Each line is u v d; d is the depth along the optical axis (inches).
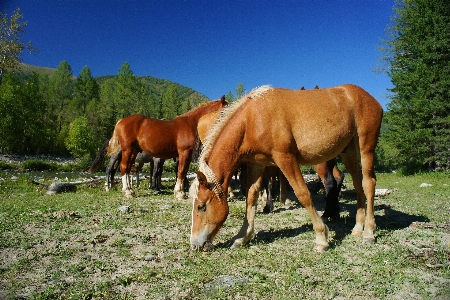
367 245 178.9
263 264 149.7
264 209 277.6
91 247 177.6
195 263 152.4
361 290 124.4
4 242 180.2
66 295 119.3
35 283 130.3
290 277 133.6
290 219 245.4
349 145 199.2
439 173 684.1
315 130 169.6
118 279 133.1
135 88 3041.3
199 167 170.2
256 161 177.5
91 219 243.9
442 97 745.0
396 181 602.2
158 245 180.2
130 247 178.1
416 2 819.4
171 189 471.2
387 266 147.9
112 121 1964.8
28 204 305.7
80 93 3102.9
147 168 1032.8
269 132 165.0
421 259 155.2
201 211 162.9
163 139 357.7
